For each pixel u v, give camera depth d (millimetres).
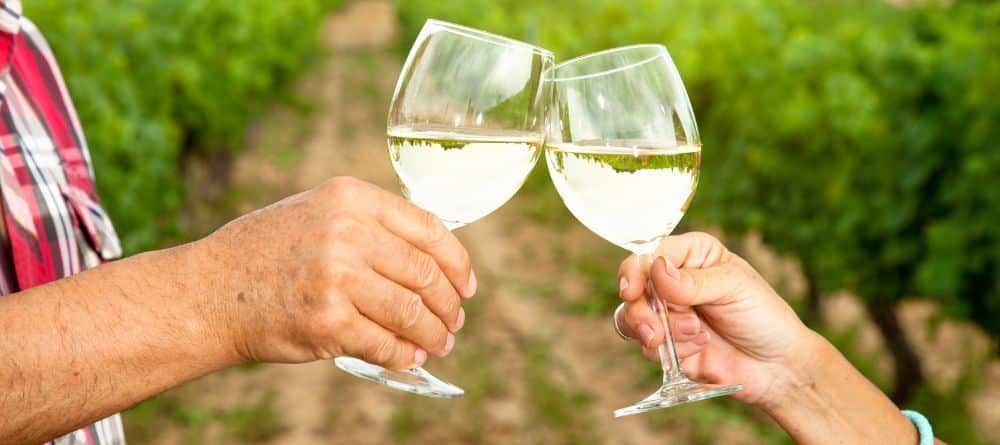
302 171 12336
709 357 1661
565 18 11664
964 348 5902
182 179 8578
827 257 5594
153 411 5477
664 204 1440
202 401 5691
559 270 8531
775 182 6047
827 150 5562
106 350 1133
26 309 1138
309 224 1175
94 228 1599
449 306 1259
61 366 1127
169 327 1151
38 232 1454
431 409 5641
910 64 4805
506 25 13875
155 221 7066
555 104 1465
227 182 10500
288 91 15148
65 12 6168
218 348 1175
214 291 1164
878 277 5293
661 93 1436
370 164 12914
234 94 9250
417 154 1396
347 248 1161
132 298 1159
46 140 1557
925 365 5824
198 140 8461
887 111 4941
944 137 4602
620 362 6465
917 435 1626
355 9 38469
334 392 5926
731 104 6812
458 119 1395
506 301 7637
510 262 8758
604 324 7188
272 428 5340
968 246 4414
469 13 16484
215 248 1188
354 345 1184
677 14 8375
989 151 4340
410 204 1240
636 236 1502
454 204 1449
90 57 5922
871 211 5027
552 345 6719
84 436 1520
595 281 7957
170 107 7551
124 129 5531
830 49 5785
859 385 1618
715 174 6984
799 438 1654
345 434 5363
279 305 1157
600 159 1407
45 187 1495
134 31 7082
